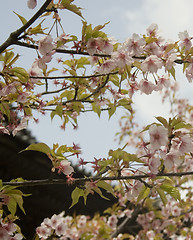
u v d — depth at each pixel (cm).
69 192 802
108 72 236
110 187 228
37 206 786
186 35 231
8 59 216
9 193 215
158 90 253
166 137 208
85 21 207
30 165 666
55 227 312
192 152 221
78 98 315
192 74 233
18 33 196
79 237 609
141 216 660
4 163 647
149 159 219
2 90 225
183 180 643
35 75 248
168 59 223
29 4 203
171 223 679
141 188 236
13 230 223
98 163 224
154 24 235
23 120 271
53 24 207
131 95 256
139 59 226
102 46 213
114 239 618
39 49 203
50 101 303
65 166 216
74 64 295
